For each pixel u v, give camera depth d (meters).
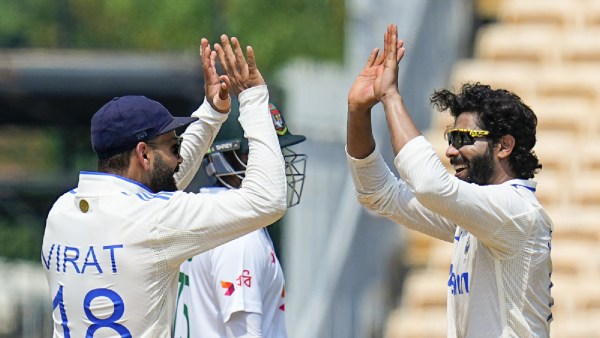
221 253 17.48
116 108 15.19
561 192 34.16
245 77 15.71
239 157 18.05
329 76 41.03
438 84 36.78
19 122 48.47
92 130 15.36
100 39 76.06
